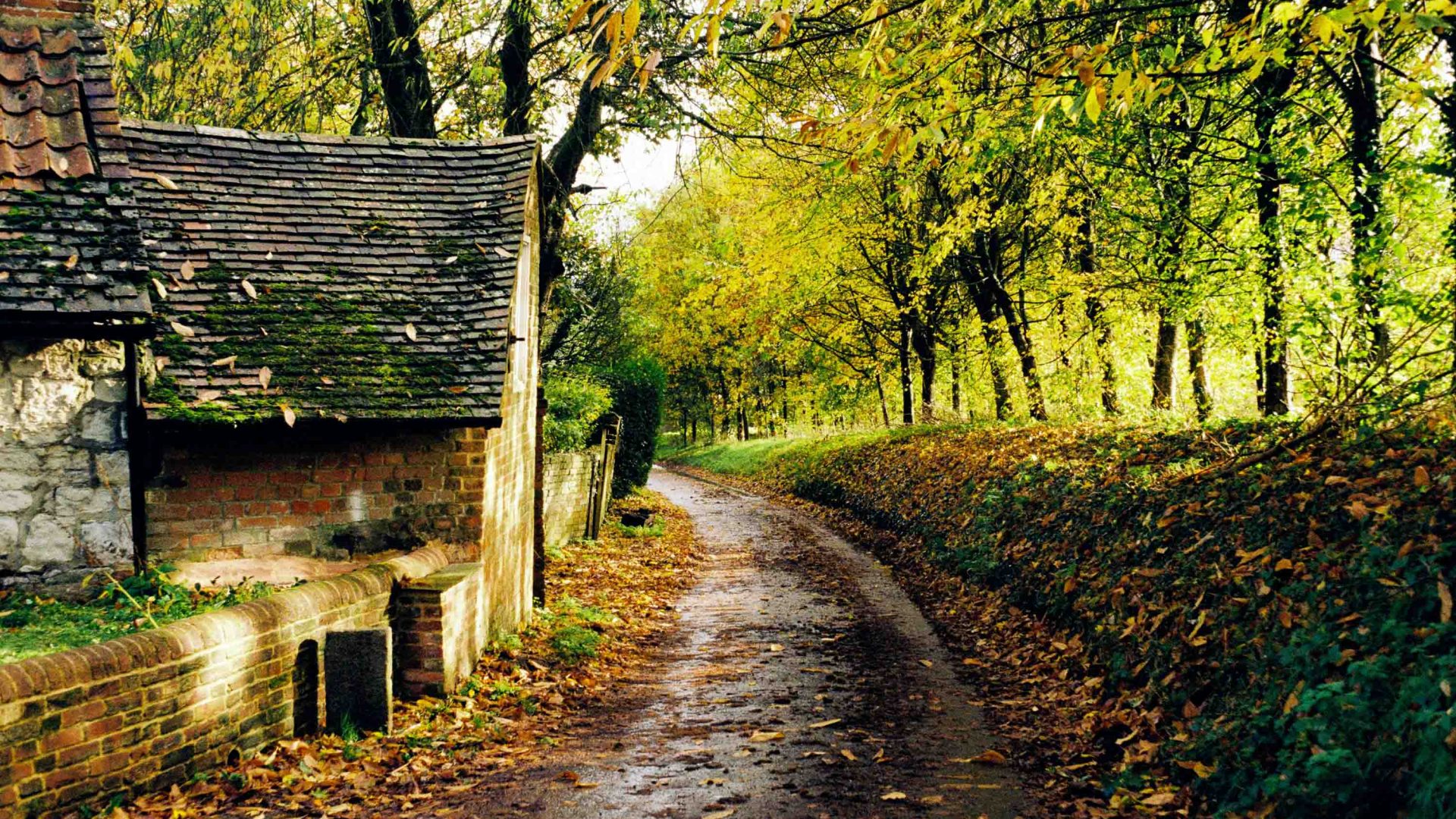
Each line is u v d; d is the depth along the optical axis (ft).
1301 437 26.96
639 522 72.90
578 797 17.90
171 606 22.24
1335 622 17.01
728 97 50.08
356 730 22.02
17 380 22.35
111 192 23.97
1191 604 22.70
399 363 28.12
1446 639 14.28
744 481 124.16
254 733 20.21
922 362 87.97
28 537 22.49
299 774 19.15
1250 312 40.40
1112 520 31.48
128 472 23.26
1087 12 24.14
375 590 24.44
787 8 18.63
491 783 19.04
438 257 31.76
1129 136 41.39
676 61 45.09
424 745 21.54
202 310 28.07
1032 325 74.23
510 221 33.24
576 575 49.39
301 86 48.57
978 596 38.52
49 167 23.59
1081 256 58.23
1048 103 21.45
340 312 29.09
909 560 50.98
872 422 132.05
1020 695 25.43
